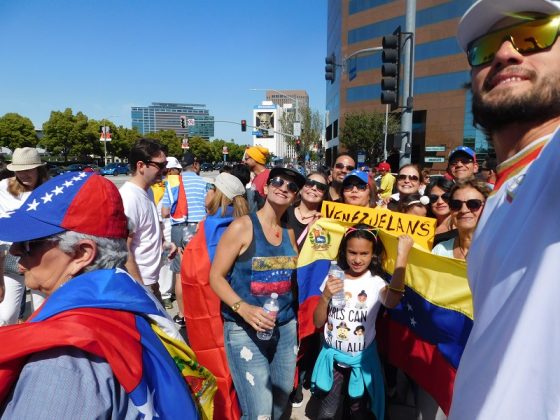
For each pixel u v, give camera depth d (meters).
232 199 4.15
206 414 1.53
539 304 0.78
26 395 0.94
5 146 47.00
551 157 0.83
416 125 43.53
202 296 2.67
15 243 1.25
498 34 1.00
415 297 2.72
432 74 41.00
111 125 54.25
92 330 1.03
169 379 1.19
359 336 2.61
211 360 2.67
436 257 2.59
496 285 0.91
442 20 39.78
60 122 47.97
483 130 1.13
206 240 2.73
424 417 2.69
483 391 0.90
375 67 45.62
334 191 4.75
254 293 2.38
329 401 2.68
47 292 1.28
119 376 1.03
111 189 1.31
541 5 0.92
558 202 0.79
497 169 1.09
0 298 3.00
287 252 2.49
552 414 0.76
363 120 40.69
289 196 2.38
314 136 51.28
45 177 3.80
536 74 0.94
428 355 2.63
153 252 3.51
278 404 2.50
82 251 1.24
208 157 89.75
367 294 2.67
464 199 2.66
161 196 6.36
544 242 0.80
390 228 3.21
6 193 3.65
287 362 2.49
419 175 4.70
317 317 2.65
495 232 0.97
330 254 3.15
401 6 42.41
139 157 3.35
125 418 1.06
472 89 1.12
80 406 0.95
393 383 3.20
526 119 0.98
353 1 47.44
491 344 0.90
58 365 0.97
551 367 0.77
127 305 1.19
